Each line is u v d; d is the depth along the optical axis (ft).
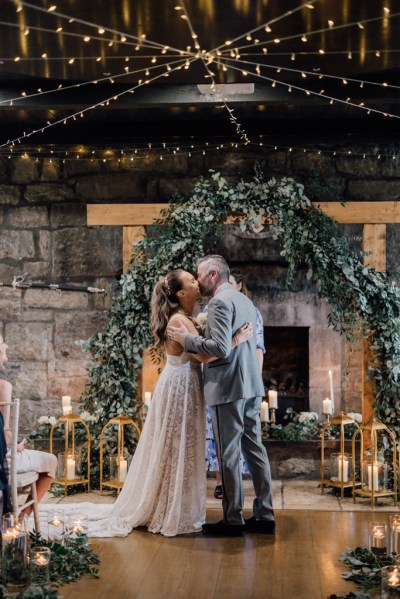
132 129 22.62
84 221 23.13
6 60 16.39
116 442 20.56
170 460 16.34
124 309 20.58
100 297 23.11
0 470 13.89
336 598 12.13
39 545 14.43
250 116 21.57
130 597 12.52
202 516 16.43
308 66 16.92
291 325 23.48
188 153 22.82
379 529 14.12
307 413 22.38
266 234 23.16
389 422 20.17
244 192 20.62
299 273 23.43
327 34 14.69
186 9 13.48
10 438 14.69
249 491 20.35
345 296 20.48
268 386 24.48
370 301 20.34
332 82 18.16
